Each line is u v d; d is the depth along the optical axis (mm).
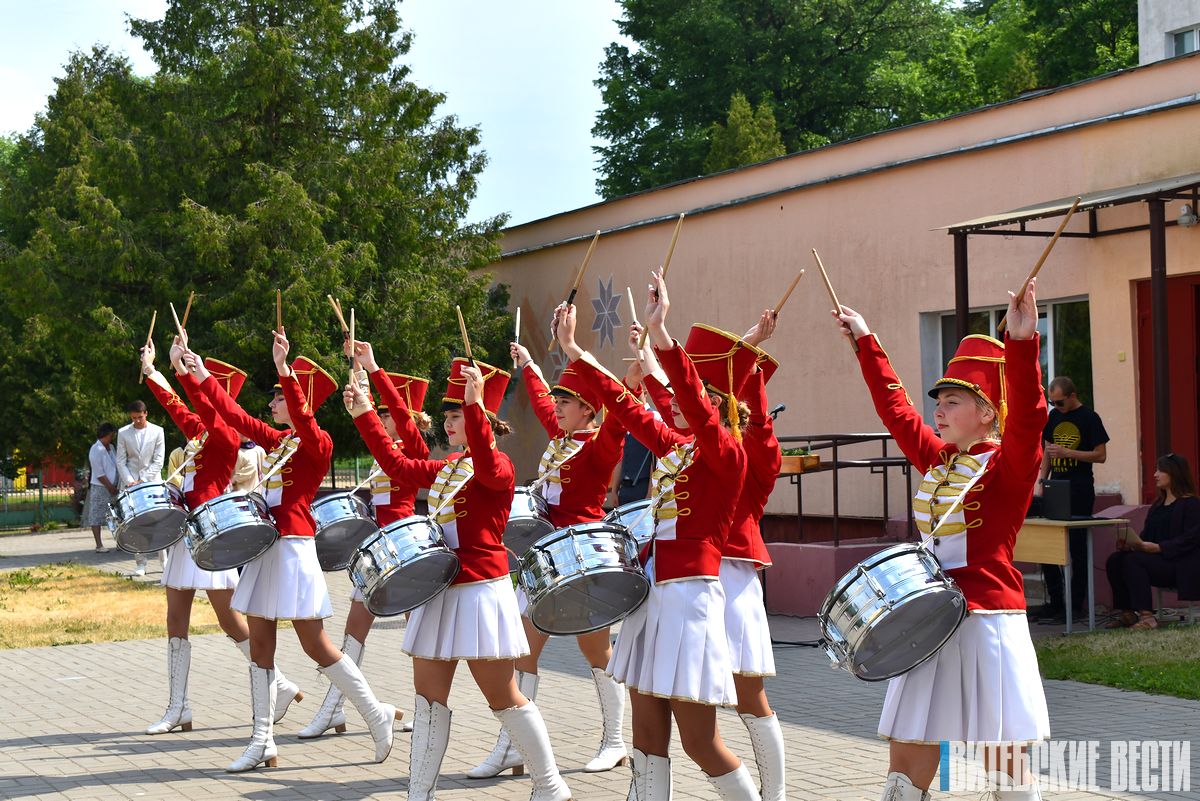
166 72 20766
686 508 4961
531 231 22609
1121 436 12664
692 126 35969
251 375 19625
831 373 15914
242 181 19625
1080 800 5875
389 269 21328
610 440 6914
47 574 17969
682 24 36000
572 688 9219
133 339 19250
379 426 6566
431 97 21766
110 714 8641
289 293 18641
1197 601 10820
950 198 14469
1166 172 12289
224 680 9852
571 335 5625
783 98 36938
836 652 4445
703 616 4859
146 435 16891
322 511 7652
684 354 4805
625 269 19891
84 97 23203
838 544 12320
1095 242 12891
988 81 37969
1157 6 21125
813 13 37156
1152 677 8406
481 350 22047
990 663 4273
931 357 14867
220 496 7055
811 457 12250
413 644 5840
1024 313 4203
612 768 6879
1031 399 4219
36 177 27406
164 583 8094
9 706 8992
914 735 4289
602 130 37250
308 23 20422
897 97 37438
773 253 16891
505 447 23109
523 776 6816
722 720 7973
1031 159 13570
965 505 4402
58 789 6625
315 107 20281
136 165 19375
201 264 19359
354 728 8102
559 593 5137
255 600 7039
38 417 30000
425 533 5758
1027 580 12664
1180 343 12445
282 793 6488
